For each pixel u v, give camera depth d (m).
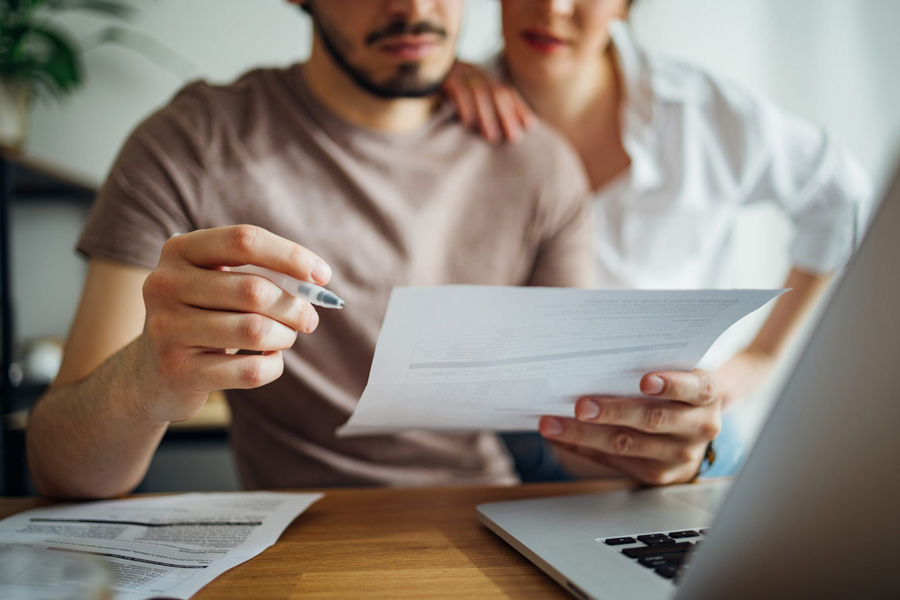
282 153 0.85
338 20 0.78
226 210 0.81
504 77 1.28
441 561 0.40
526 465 1.07
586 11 1.11
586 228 1.00
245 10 1.81
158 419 0.48
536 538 0.41
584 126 1.28
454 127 0.95
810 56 1.95
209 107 0.85
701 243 1.35
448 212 0.90
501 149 0.95
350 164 0.86
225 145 0.82
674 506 0.49
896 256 0.22
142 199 0.74
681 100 1.27
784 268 1.93
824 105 1.96
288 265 0.40
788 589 0.27
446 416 0.53
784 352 1.29
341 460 0.83
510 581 0.37
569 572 0.35
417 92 0.83
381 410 0.48
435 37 0.80
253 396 0.84
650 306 0.40
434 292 0.35
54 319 1.78
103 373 0.51
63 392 0.57
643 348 0.45
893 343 0.23
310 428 0.83
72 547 0.41
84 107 1.80
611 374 0.48
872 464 0.25
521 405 0.51
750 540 0.26
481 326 0.39
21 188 1.52
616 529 0.42
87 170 1.81
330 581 0.37
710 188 1.31
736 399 1.15
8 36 1.52
